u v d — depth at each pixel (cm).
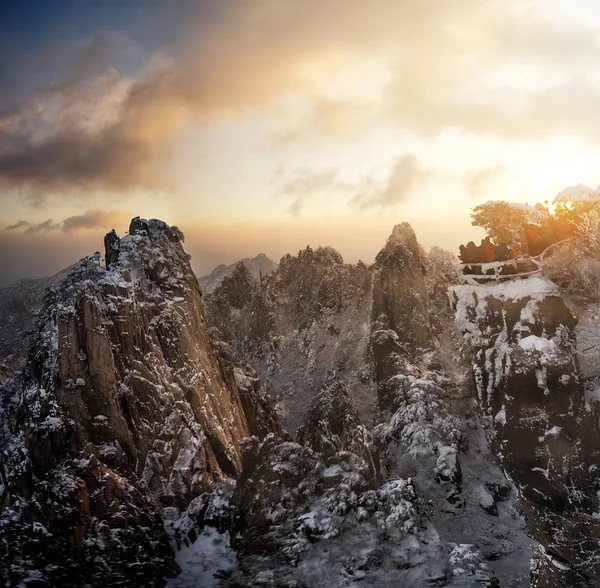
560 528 3741
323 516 3888
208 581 3788
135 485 4344
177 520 4312
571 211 4775
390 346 5897
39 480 3934
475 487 4141
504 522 3938
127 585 3719
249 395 6066
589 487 3831
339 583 3472
